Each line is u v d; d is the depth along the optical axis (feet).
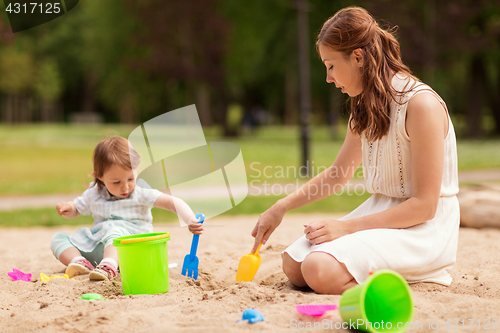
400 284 5.71
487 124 102.78
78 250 10.36
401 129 7.50
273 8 83.35
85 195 10.77
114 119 157.48
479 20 71.10
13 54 123.13
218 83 82.28
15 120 138.21
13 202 25.88
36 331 6.09
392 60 7.86
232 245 13.16
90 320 6.35
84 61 128.06
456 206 7.99
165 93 103.40
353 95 7.98
